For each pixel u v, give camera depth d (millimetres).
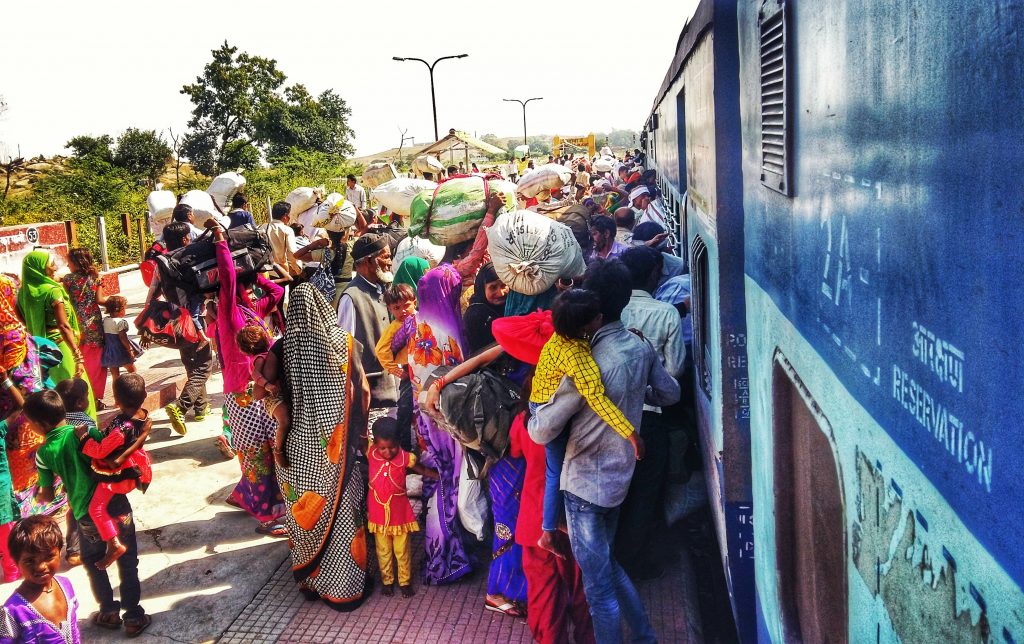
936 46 1233
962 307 1177
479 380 3910
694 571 4680
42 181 29562
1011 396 1029
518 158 40125
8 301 5098
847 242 1795
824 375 2080
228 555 5004
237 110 63156
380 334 5160
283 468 4316
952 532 1261
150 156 51781
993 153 1049
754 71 2875
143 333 6918
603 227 6020
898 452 1513
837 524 2133
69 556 4984
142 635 4199
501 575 4152
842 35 1770
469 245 5578
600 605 3453
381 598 4418
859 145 1671
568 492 3422
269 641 4086
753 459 3410
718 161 3348
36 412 3943
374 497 4324
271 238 8375
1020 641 1039
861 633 1882
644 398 3721
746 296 3355
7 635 2801
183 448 6773
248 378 4969
